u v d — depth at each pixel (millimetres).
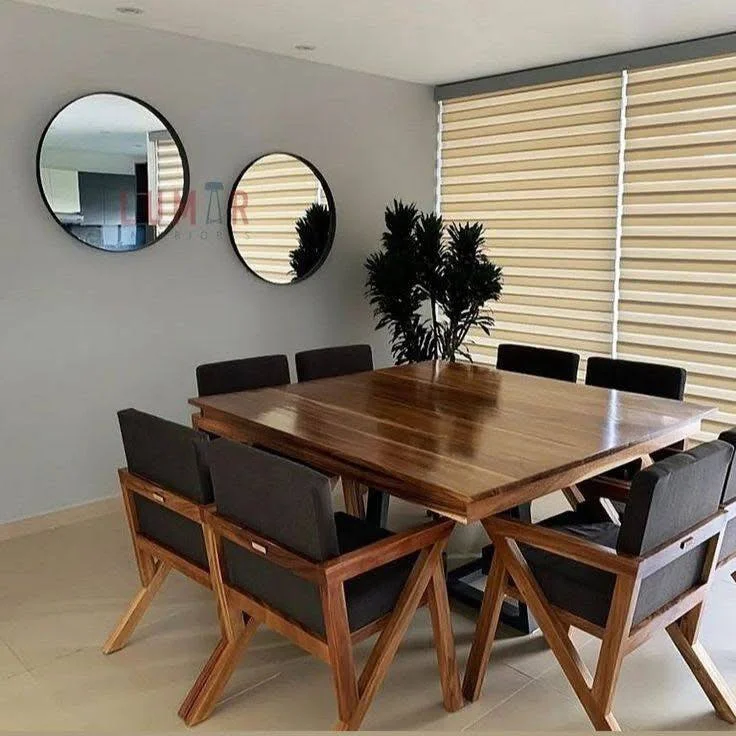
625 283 4332
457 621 2707
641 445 2402
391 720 2152
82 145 3484
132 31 3564
